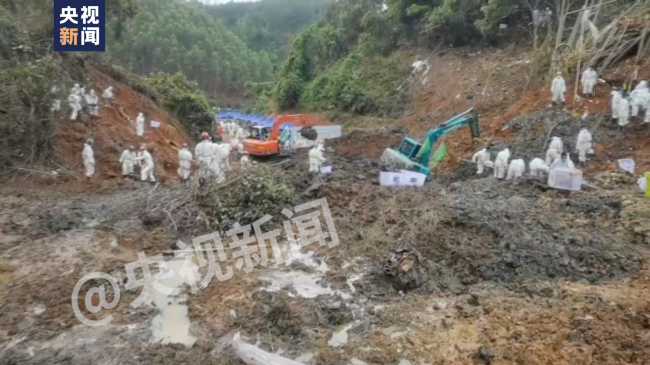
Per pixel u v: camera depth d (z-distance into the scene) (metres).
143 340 8.49
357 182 16.73
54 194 16.98
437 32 38.38
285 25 123.19
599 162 16.73
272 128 24.47
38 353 8.05
